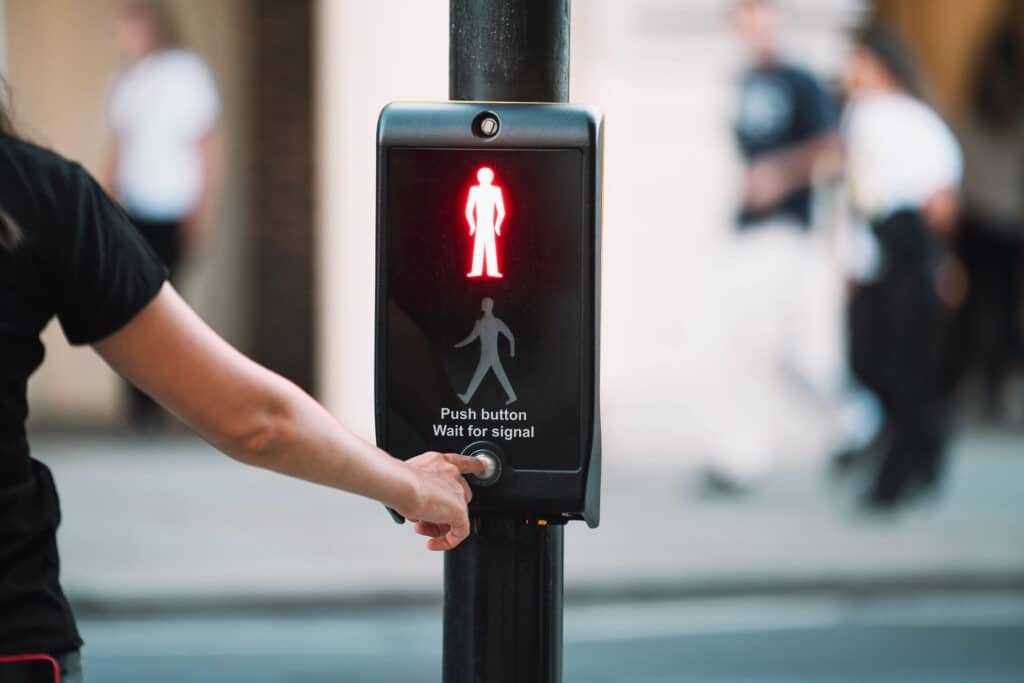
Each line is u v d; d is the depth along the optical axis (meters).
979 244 23.80
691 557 16.05
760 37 17.88
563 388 4.63
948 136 17.66
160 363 4.10
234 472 20.14
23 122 4.29
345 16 20.86
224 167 21.91
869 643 13.94
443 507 4.48
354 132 20.97
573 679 12.67
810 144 17.81
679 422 20.91
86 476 19.70
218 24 21.78
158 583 14.84
